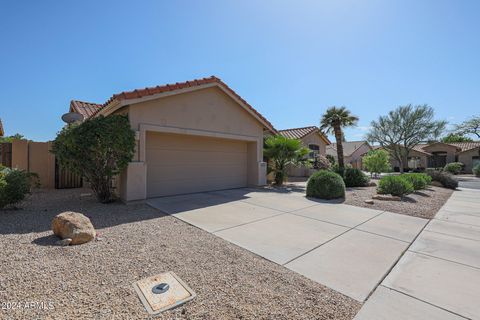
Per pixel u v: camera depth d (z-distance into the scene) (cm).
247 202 830
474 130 3170
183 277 306
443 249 427
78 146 666
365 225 572
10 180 631
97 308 237
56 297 252
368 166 2159
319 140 2453
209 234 486
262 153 1275
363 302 263
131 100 754
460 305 261
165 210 685
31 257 343
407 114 2594
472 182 2012
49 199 832
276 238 469
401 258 385
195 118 954
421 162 3650
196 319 228
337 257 384
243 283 297
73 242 399
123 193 783
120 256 361
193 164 1023
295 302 259
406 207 786
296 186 1355
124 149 714
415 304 261
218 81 1003
